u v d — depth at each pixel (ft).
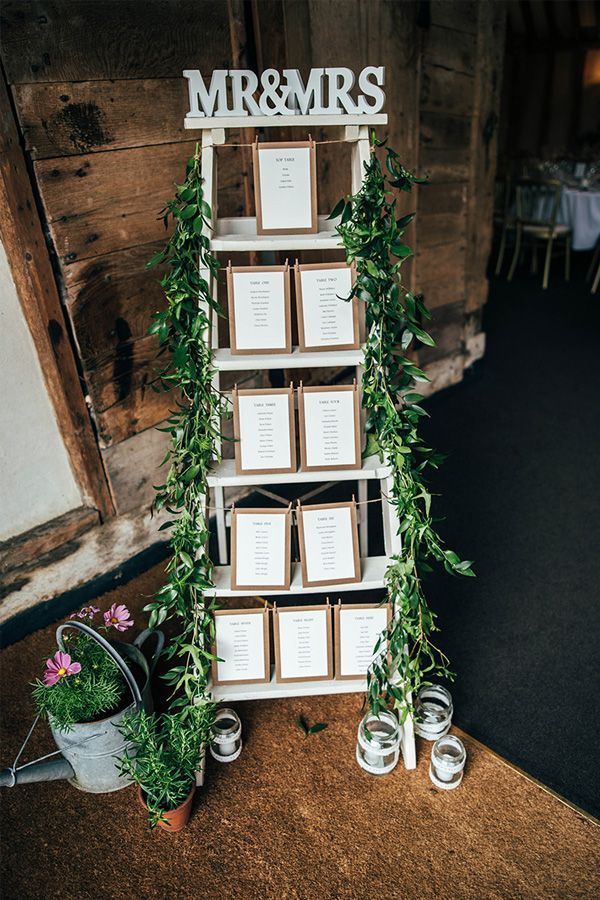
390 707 5.97
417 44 9.53
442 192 11.21
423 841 5.19
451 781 5.58
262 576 5.41
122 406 7.43
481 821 5.33
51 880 4.98
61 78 5.92
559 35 26.16
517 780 5.65
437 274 11.84
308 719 6.26
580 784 5.60
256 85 4.70
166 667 6.73
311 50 8.03
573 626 7.30
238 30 7.20
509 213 20.83
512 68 27.35
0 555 6.88
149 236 7.08
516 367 14.33
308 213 5.02
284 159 4.89
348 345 5.16
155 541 8.34
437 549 5.27
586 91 26.66
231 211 7.89
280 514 5.32
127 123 6.53
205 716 5.46
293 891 4.87
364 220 4.69
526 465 10.58
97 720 5.25
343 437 5.24
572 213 19.13
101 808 5.51
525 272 21.43
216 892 4.88
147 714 5.71
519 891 4.84
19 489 6.99
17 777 5.33
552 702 6.38
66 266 6.44
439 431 11.74
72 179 6.25
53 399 6.93
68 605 7.53
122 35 6.23
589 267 21.72
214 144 4.85
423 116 10.21
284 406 5.15
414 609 5.49
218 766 5.85
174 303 4.78
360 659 5.76
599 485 9.98
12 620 7.10
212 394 5.03
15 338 6.51
